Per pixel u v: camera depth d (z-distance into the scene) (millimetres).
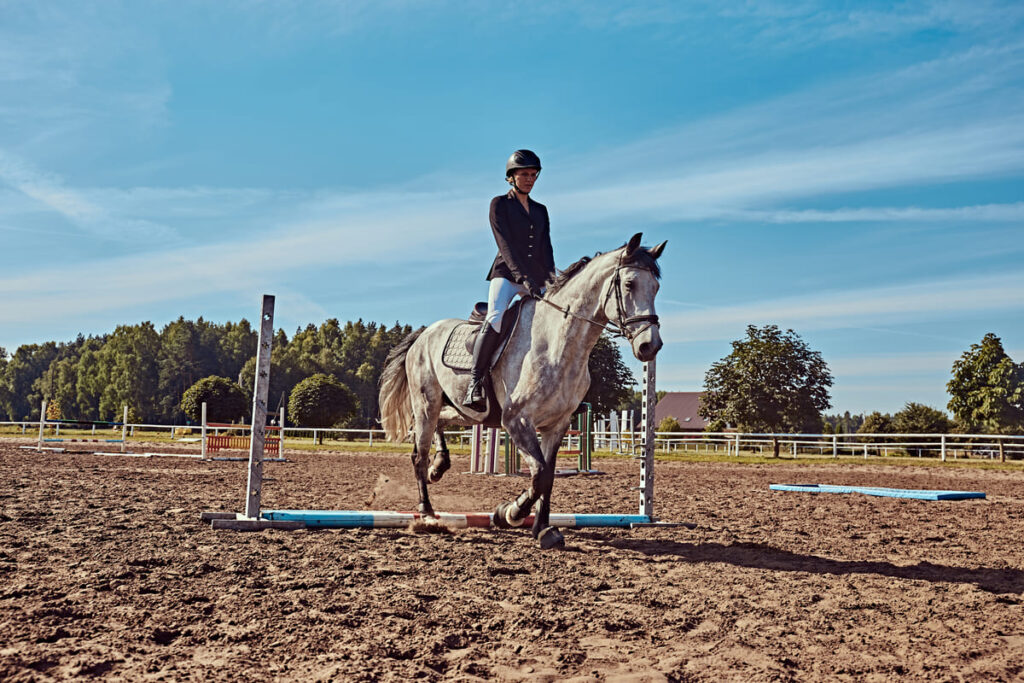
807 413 39719
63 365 122562
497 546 6219
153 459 18297
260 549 5652
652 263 5781
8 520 6773
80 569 4762
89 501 8438
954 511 9547
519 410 6184
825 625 3969
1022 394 39406
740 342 41500
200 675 2994
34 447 23000
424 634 3645
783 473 18562
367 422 101500
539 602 4324
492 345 6434
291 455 24062
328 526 6844
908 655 3486
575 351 6039
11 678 2898
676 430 61812
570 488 13000
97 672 2996
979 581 5113
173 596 4188
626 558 5859
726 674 3188
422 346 7555
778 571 5391
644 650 3506
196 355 113750
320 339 124125
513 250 6508
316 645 3428
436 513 7203
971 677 3191
